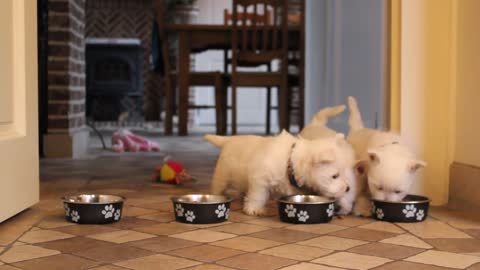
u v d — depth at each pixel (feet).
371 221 6.93
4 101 6.55
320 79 16.26
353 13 13.14
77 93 14.76
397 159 6.85
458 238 6.08
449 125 8.11
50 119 14.01
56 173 11.29
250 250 5.52
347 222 6.86
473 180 7.54
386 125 8.54
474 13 7.57
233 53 18.98
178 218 6.82
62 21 13.74
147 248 5.57
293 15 23.66
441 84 8.13
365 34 12.23
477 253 5.47
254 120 29.78
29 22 7.18
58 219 6.90
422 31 8.13
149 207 7.77
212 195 7.25
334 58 14.70
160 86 29.60
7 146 6.49
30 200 7.26
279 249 5.57
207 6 29.45
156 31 20.74
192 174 11.37
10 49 6.72
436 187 8.19
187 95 20.85
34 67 7.37
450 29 8.06
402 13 8.12
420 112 8.16
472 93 7.65
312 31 17.28
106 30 29.25
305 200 7.06
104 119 28.81
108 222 6.68
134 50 27.66
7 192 6.50
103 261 5.11
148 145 16.01
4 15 6.52
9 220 6.83
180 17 27.27
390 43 8.32
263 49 18.97
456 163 7.99
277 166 6.98
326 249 5.57
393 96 8.30
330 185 6.79
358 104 12.72
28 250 5.48
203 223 6.69
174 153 15.49
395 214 6.83
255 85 19.13
